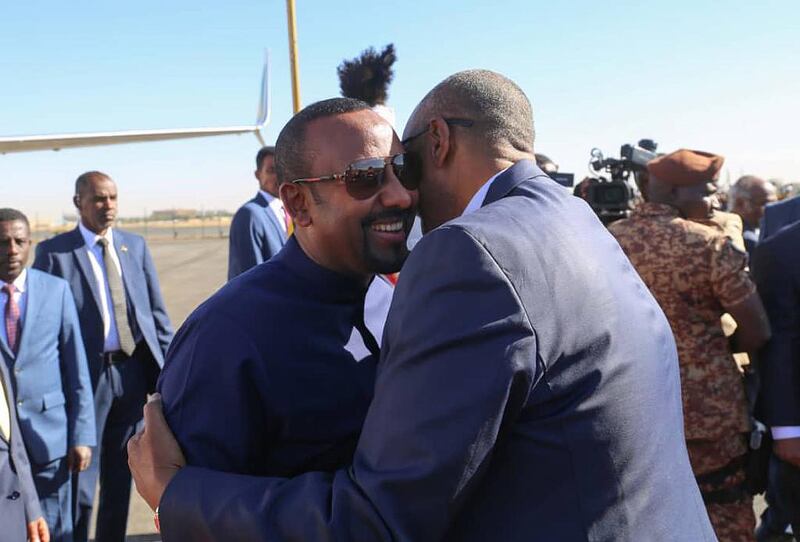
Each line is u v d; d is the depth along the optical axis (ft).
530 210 3.69
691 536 3.65
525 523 3.29
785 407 8.26
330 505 3.27
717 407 8.36
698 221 9.10
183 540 3.54
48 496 11.41
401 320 3.36
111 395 12.78
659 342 3.83
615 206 11.84
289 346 4.06
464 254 3.29
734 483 8.63
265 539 3.26
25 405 11.00
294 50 12.82
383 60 8.21
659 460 3.55
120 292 13.01
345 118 4.18
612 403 3.39
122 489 12.92
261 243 12.82
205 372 3.89
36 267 12.68
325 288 4.28
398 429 3.19
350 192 4.11
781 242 8.31
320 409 4.09
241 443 3.89
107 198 12.93
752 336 8.34
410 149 4.50
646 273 8.55
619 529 3.31
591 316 3.44
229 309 4.01
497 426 3.10
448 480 3.06
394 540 3.07
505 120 4.25
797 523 8.86
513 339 3.16
